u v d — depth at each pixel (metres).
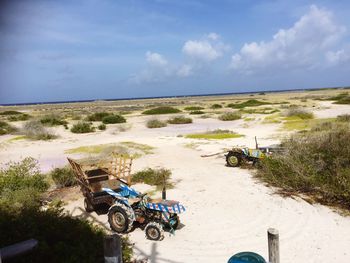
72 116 52.03
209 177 12.66
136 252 6.68
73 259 5.06
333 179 9.43
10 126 32.69
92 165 10.73
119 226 7.70
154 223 7.23
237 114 37.81
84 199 9.68
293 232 7.50
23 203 9.20
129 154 17.45
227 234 7.50
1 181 10.55
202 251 6.71
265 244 6.92
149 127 32.94
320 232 7.44
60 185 11.94
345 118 26.22
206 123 35.22
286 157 11.15
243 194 10.34
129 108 79.81
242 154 14.17
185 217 8.62
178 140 22.45
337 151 10.46
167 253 6.63
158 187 11.43
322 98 77.00
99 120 43.34
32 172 13.94
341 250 6.58
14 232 5.79
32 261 5.11
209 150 18.45
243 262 3.70
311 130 20.59
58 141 24.48
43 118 39.47
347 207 8.84
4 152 20.14
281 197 9.88
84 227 6.58
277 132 23.97
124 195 8.16
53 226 6.29
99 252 5.52
